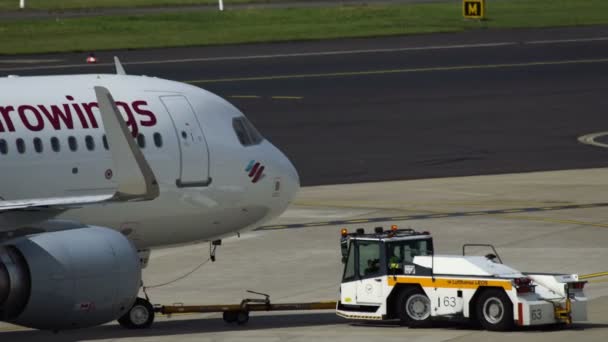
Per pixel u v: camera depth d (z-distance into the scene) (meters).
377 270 110.31
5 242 96.12
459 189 190.12
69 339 107.12
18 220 95.25
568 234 156.50
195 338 105.06
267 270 139.12
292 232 160.75
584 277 131.75
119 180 90.19
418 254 111.56
